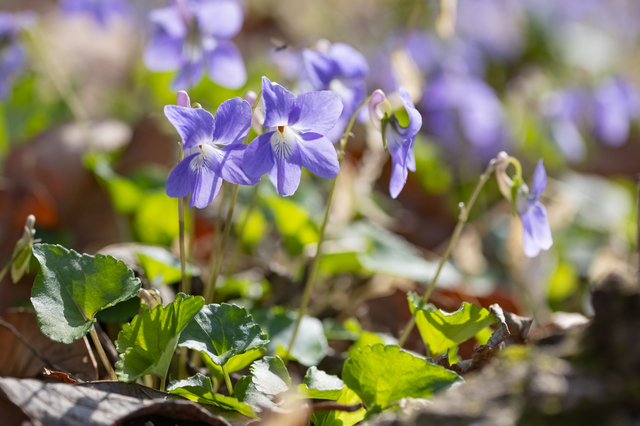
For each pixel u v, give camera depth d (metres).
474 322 0.34
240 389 0.33
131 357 0.33
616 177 0.90
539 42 1.02
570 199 0.67
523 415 0.30
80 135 0.51
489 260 0.57
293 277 0.43
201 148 0.33
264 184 0.47
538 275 0.49
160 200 0.43
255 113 0.36
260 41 1.08
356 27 1.14
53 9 1.09
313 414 0.33
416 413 0.31
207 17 0.41
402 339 0.36
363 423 0.32
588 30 1.08
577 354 0.31
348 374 0.33
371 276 0.47
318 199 0.53
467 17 1.03
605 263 0.56
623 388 0.30
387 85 0.57
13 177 0.47
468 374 0.34
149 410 0.31
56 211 0.46
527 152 0.75
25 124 0.59
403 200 0.67
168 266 0.38
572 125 0.75
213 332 0.34
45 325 0.32
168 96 0.65
